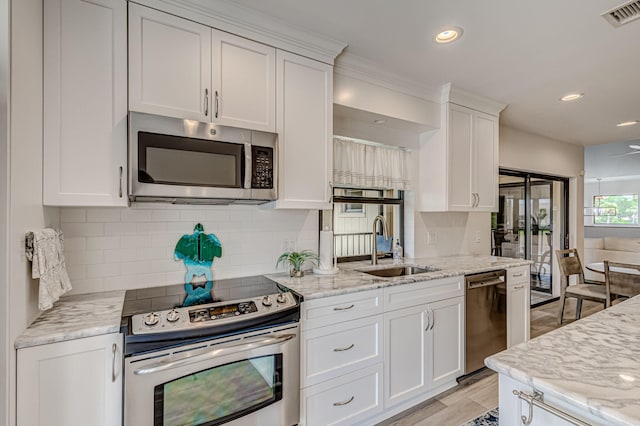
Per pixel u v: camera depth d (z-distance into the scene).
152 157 1.56
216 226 2.16
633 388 0.83
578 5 1.77
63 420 1.26
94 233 1.81
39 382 1.22
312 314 1.82
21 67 1.22
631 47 2.21
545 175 4.88
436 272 2.49
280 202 2.02
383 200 3.12
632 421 0.70
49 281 1.38
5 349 1.12
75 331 1.28
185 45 1.73
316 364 1.84
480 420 2.12
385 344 2.11
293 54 2.08
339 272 2.44
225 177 1.74
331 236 2.42
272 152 1.90
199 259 2.10
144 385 1.33
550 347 1.08
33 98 1.33
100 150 1.53
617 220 9.89
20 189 1.21
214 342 1.48
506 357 1.01
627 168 7.78
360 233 3.02
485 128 3.23
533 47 2.21
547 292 4.98
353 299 1.97
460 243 3.62
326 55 2.21
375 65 2.47
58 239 1.52
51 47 1.45
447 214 3.51
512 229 4.47
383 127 2.95
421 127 2.97
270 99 1.99
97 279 1.82
